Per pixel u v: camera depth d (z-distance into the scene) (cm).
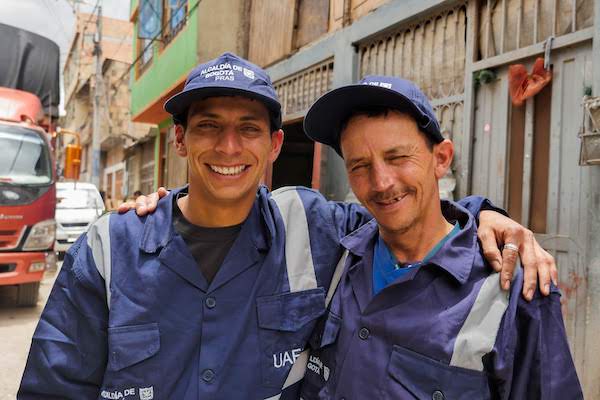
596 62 270
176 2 968
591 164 267
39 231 552
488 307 121
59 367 140
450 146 138
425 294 128
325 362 140
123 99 2002
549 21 305
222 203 145
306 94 586
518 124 327
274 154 165
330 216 170
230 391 139
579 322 279
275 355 145
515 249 127
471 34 358
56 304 146
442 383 118
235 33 793
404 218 129
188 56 818
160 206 156
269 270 150
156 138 1362
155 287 141
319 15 571
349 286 144
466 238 133
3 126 569
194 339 140
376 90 122
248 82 140
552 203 299
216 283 144
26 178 553
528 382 119
